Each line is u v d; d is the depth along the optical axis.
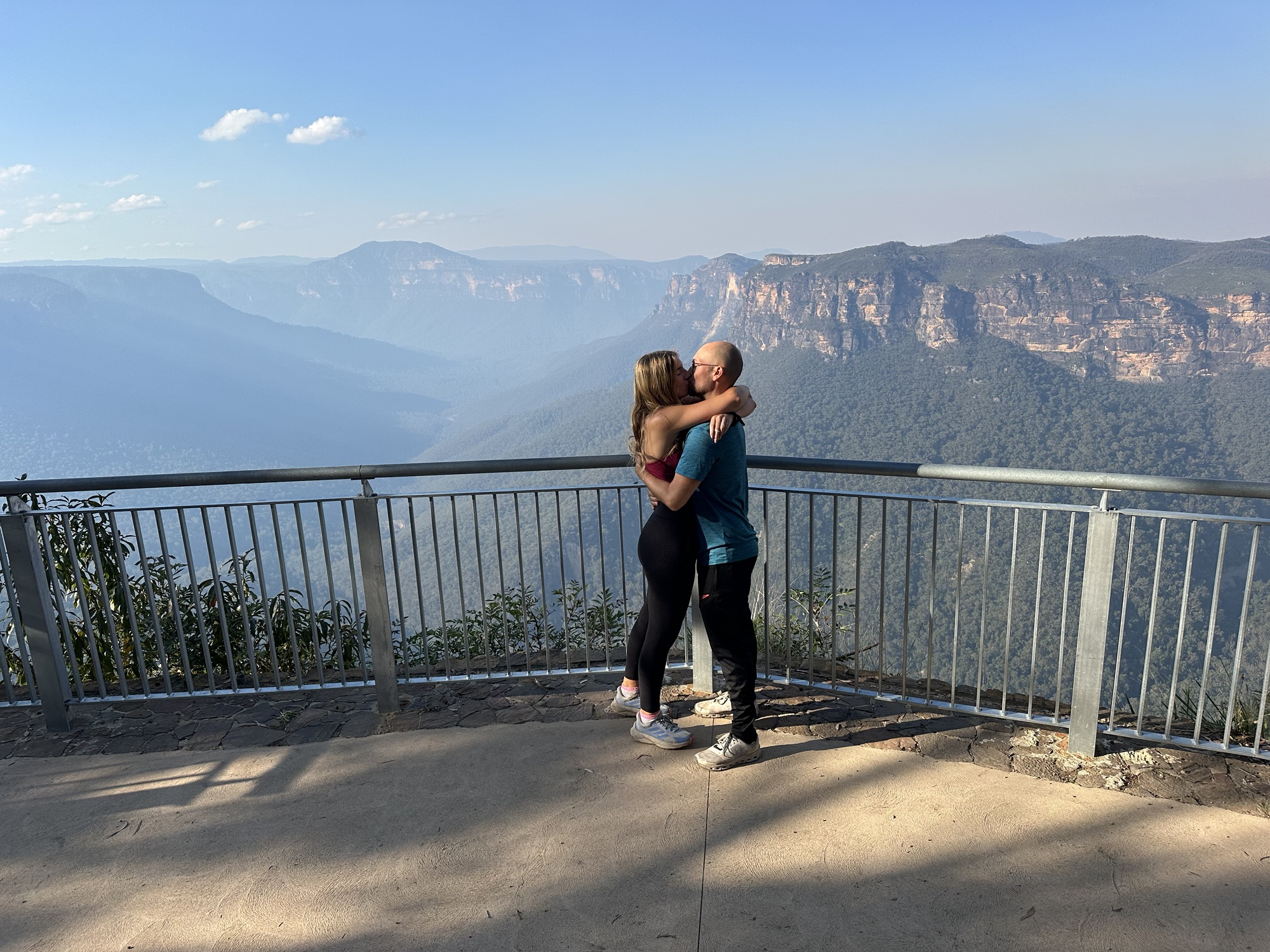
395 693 3.36
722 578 2.68
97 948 2.02
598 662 3.88
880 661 3.24
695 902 2.10
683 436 2.67
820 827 2.40
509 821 2.51
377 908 2.13
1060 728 2.96
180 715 3.41
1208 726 3.06
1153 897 2.04
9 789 2.84
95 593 4.47
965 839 2.32
